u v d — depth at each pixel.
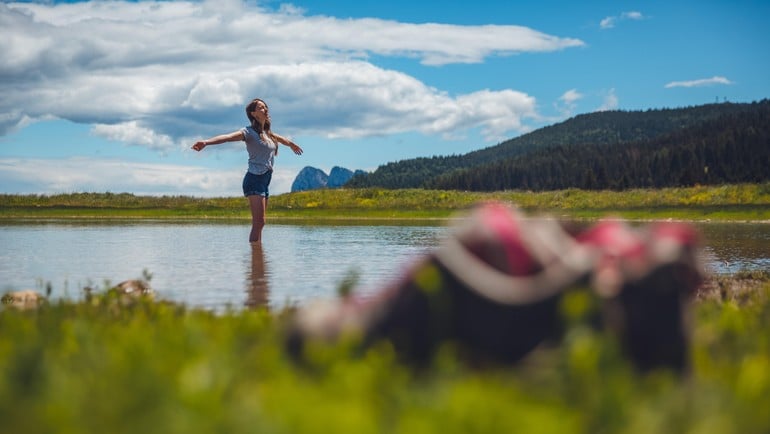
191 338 2.95
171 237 15.41
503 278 2.25
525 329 2.22
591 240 2.48
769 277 7.70
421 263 2.38
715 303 4.93
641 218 31.80
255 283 7.27
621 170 148.25
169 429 1.71
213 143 12.23
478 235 2.30
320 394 1.93
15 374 2.28
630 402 1.95
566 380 2.09
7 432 1.80
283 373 2.30
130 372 2.31
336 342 2.42
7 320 3.75
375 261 9.62
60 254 10.88
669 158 127.69
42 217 29.11
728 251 12.16
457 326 2.28
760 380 2.20
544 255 2.29
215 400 1.84
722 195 38.69
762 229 20.88
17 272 8.38
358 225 23.19
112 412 1.89
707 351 3.04
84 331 3.04
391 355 2.28
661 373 2.35
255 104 12.69
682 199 38.62
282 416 1.71
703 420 1.82
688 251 2.37
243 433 1.66
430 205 38.00
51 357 2.59
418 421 1.67
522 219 2.42
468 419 1.66
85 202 35.66
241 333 3.34
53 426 1.79
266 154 12.91
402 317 2.35
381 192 44.62
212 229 19.44
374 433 1.63
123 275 8.06
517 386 2.10
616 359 2.12
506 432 1.63
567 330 2.20
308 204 39.88
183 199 37.28
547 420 1.68
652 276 2.32
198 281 7.43
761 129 123.94
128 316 4.20
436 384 2.05
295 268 8.73
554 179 162.62
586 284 2.24
